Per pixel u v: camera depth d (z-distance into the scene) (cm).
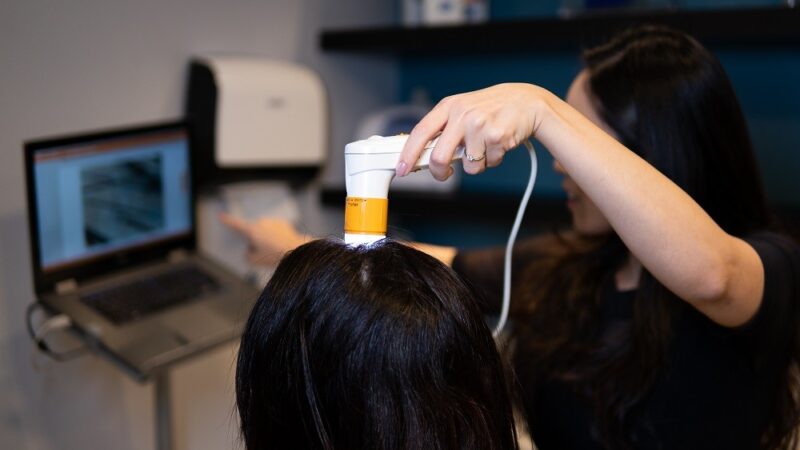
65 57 115
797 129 151
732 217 86
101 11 120
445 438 49
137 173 117
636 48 82
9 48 108
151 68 129
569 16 139
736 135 83
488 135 57
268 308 51
